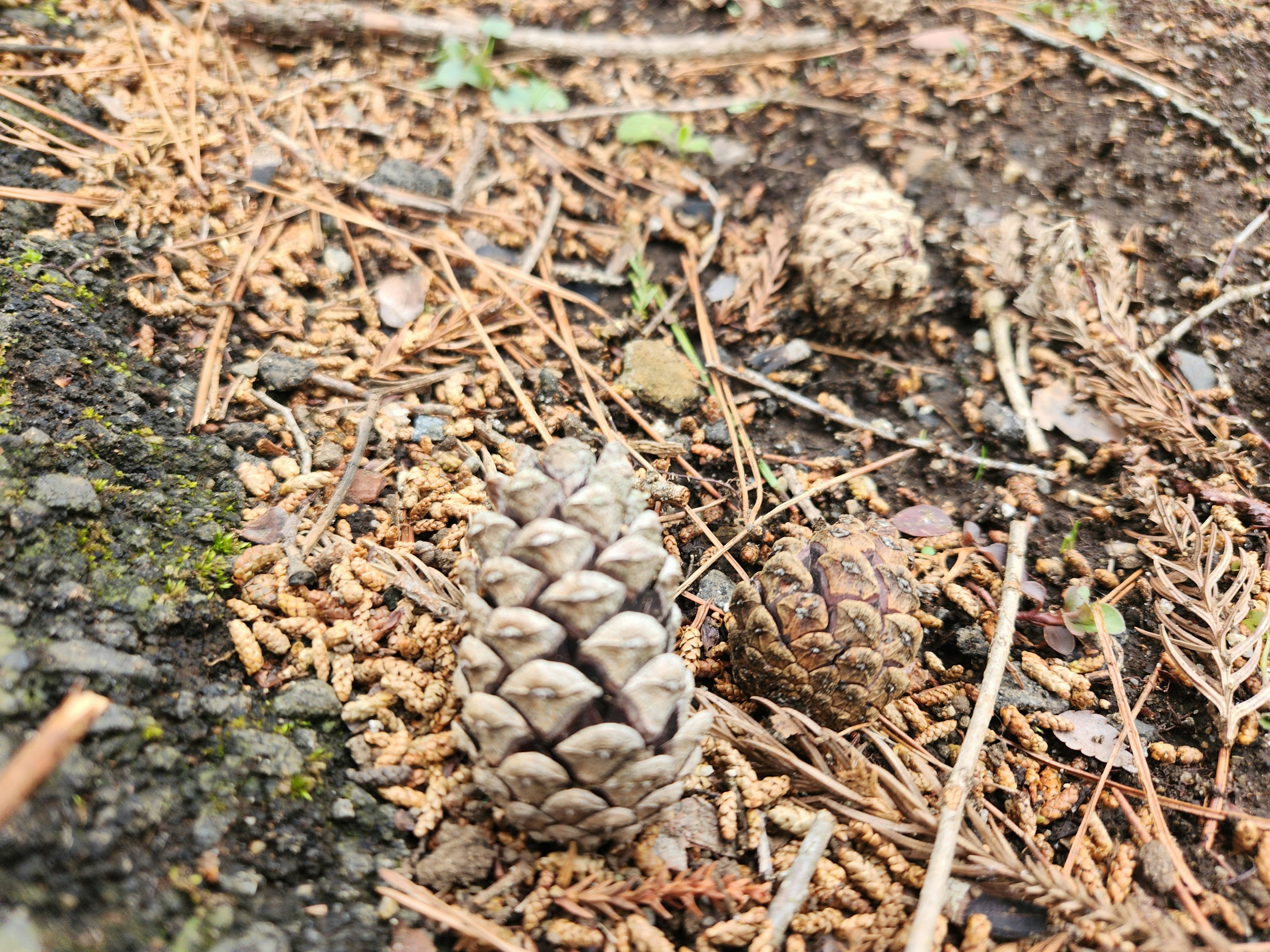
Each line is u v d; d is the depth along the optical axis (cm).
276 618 14
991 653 16
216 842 12
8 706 11
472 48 25
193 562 14
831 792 14
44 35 21
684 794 14
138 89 21
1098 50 25
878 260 20
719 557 17
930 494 19
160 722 12
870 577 14
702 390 20
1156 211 22
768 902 13
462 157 23
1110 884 14
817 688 14
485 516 11
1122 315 20
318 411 18
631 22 26
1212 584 16
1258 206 22
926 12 27
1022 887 13
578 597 10
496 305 20
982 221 23
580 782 11
